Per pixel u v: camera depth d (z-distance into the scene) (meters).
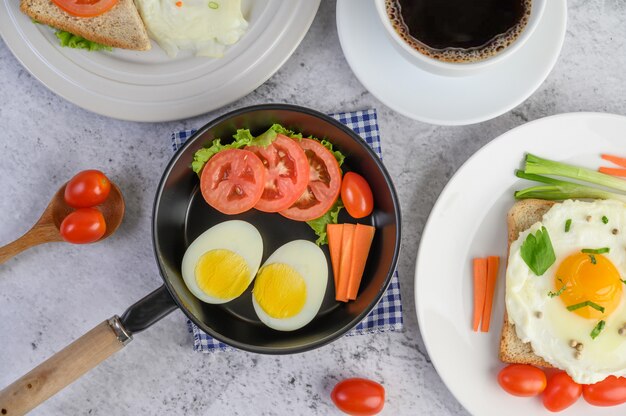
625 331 0.59
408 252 0.65
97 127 0.65
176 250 0.62
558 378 0.61
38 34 0.62
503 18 0.57
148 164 0.65
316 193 0.61
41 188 0.66
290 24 0.62
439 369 0.61
